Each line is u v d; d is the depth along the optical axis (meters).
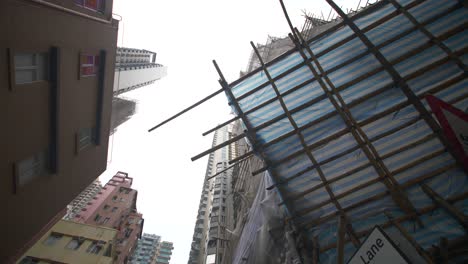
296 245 5.36
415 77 5.13
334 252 4.84
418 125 5.21
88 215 35.66
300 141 5.99
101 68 12.95
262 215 7.77
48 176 10.32
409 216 4.47
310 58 6.51
